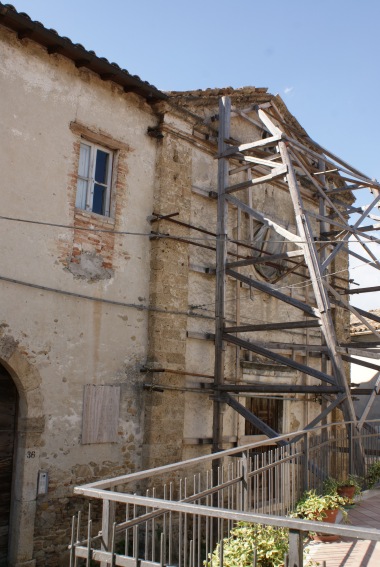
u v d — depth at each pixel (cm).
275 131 1078
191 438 1084
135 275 1037
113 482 417
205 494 500
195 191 1175
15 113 883
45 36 892
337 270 1582
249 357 1238
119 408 978
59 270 915
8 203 859
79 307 938
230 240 1180
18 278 858
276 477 640
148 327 1045
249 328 1074
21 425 848
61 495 875
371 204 1238
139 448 1003
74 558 399
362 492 855
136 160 1071
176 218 1112
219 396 1083
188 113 1150
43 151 916
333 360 970
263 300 1323
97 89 1014
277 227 1048
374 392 1109
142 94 1075
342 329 1560
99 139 1006
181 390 1066
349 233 1288
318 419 929
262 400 1289
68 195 945
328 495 670
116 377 980
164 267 1066
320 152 1441
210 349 1160
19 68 896
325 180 1466
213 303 1180
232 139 1173
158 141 1116
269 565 461
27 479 833
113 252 1005
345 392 956
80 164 997
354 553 551
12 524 829
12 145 874
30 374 855
